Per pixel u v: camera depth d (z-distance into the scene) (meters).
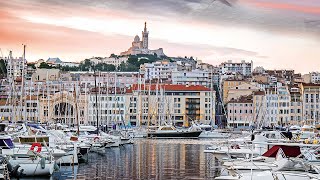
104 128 155.25
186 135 170.88
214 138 172.75
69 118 188.75
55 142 78.62
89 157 92.88
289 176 45.50
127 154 100.38
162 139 164.50
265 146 64.94
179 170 72.19
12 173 60.59
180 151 108.56
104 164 79.88
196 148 118.56
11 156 61.06
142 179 62.66
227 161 57.94
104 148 107.62
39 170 61.38
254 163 53.62
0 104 195.00
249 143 71.00
